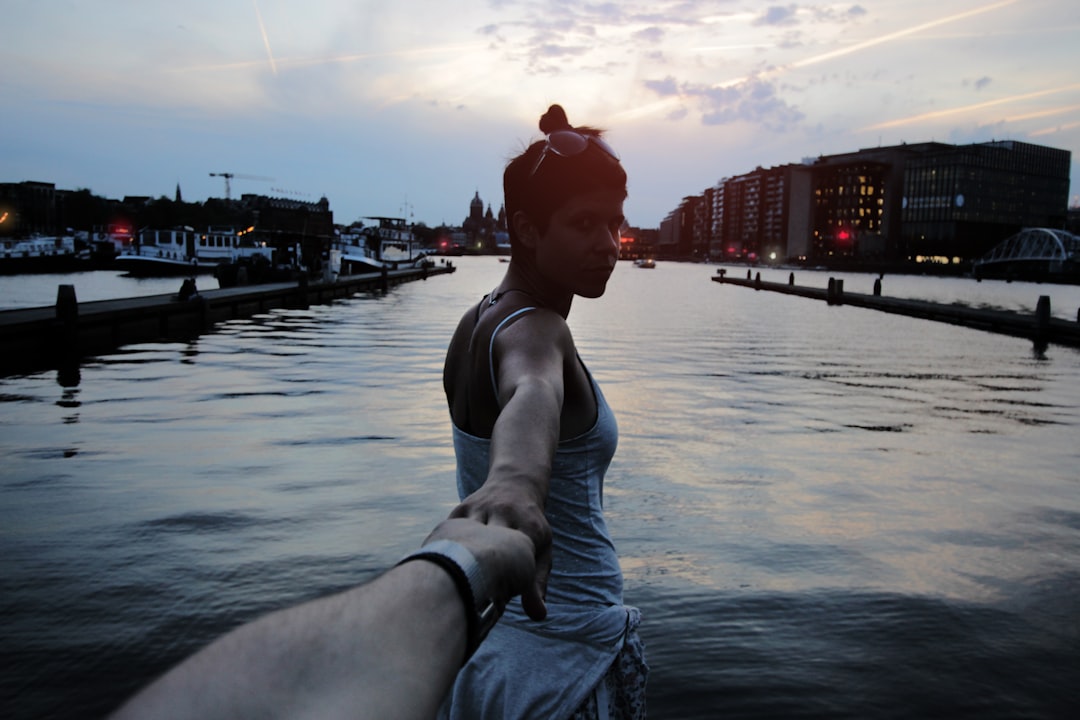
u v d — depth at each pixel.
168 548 5.10
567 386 1.00
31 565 4.76
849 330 26.78
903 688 3.45
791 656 3.72
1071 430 9.89
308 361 16.12
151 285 55.91
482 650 1.09
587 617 1.05
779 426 9.62
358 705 0.27
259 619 0.30
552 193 0.93
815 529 5.65
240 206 152.62
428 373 14.27
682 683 3.46
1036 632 4.02
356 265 71.38
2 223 160.38
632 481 6.89
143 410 10.34
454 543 0.39
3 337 15.83
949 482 7.09
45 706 3.22
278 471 7.12
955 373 15.95
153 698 0.24
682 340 21.86
